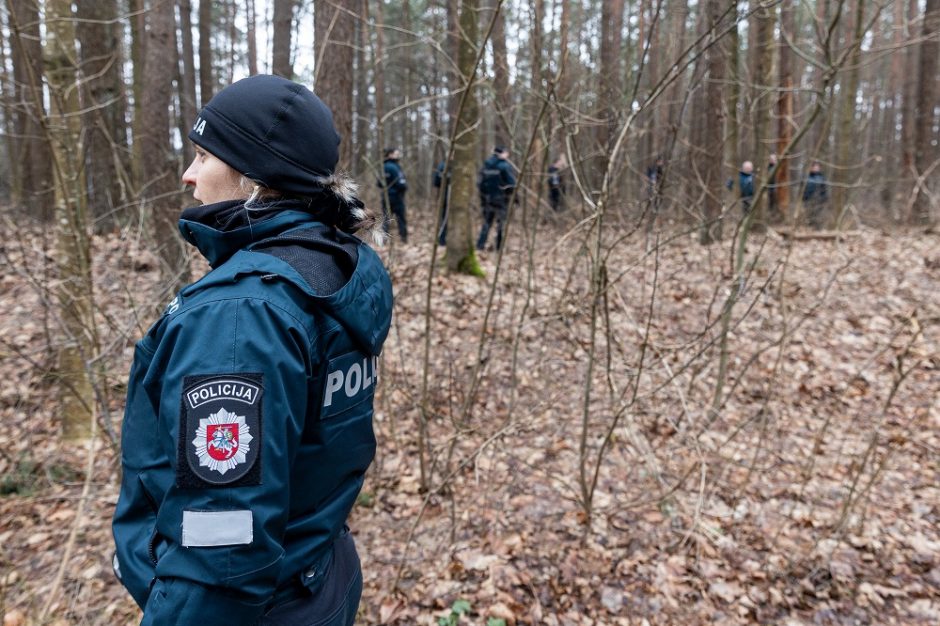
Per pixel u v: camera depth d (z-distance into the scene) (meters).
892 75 19.34
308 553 1.12
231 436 0.93
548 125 3.58
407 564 3.03
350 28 4.70
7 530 3.30
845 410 4.49
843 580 2.86
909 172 11.23
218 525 0.92
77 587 2.73
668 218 5.15
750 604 2.75
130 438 1.14
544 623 2.66
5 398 4.50
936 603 2.71
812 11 3.17
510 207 3.44
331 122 1.24
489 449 3.98
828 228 9.84
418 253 7.54
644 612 2.72
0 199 5.90
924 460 3.83
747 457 3.89
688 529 3.21
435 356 5.07
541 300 5.13
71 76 3.44
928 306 6.18
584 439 3.18
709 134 7.41
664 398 4.27
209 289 1.01
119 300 4.52
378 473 3.75
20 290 5.33
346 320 1.09
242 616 0.95
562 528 3.25
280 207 1.15
